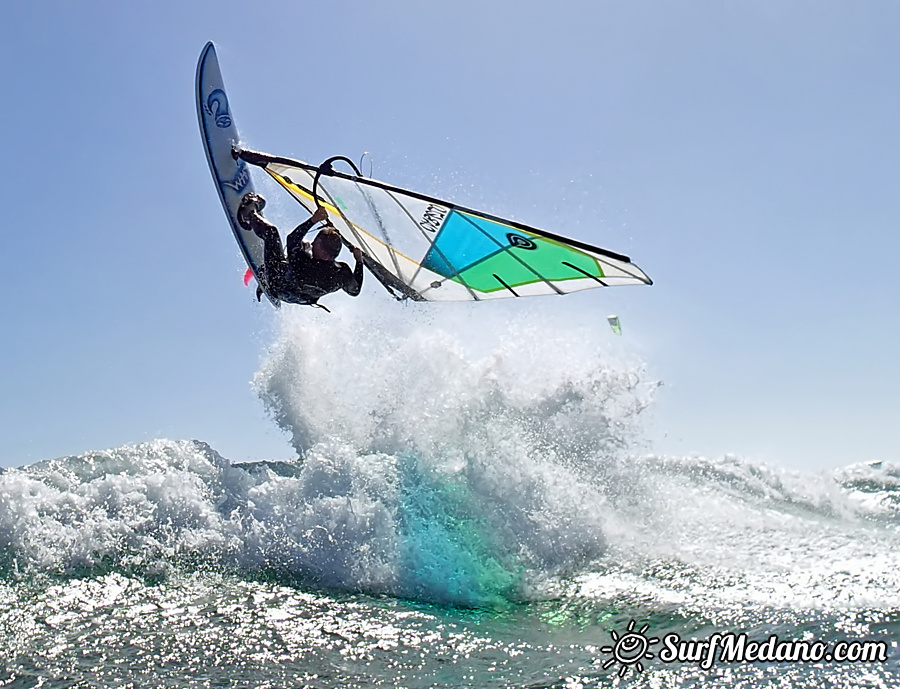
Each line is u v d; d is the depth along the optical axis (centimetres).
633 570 736
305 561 716
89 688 477
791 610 609
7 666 500
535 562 759
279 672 509
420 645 563
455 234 730
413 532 757
